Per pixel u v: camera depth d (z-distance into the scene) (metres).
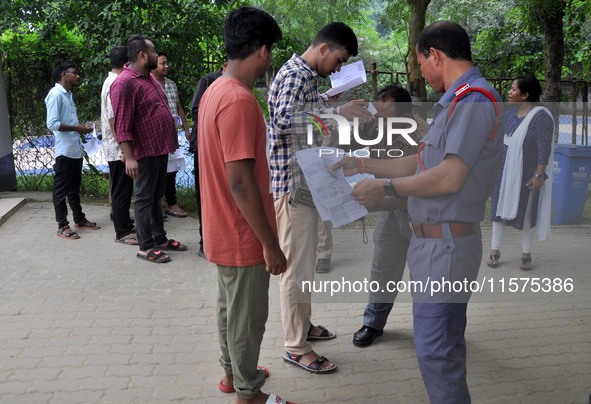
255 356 2.51
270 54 2.36
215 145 2.27
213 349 3.29
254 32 2.28
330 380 2.97
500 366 3.10
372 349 3.31
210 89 2.34
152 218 5.07
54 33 7.04
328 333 3.44
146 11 6.78
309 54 2.93
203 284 4.33
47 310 3.81
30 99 7.24
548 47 7.14
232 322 2.46
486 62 8.30
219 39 7.20
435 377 2.23
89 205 6.73
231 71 2.34
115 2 6.48
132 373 3.01
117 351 3.24
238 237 2.35
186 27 6.84
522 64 8.08
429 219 2.19
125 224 5.34
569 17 7.88
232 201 2.33
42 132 7.31
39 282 4.32
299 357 3.07
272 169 2.82
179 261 4.86
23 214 6.27
